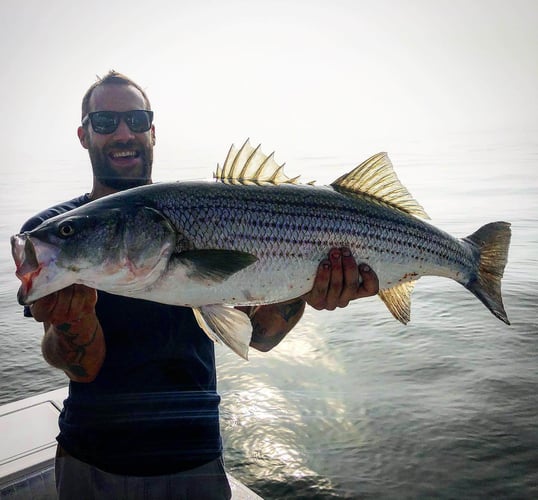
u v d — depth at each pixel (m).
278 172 0.95
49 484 1.05
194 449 0.82
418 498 1.40
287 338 2.48
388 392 1.92
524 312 2.68
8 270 3.90
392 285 1.02
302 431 1.70
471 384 1.96
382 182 1.01
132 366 0.82
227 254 0.83
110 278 0.79
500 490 1.42
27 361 2.30
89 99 1.03
